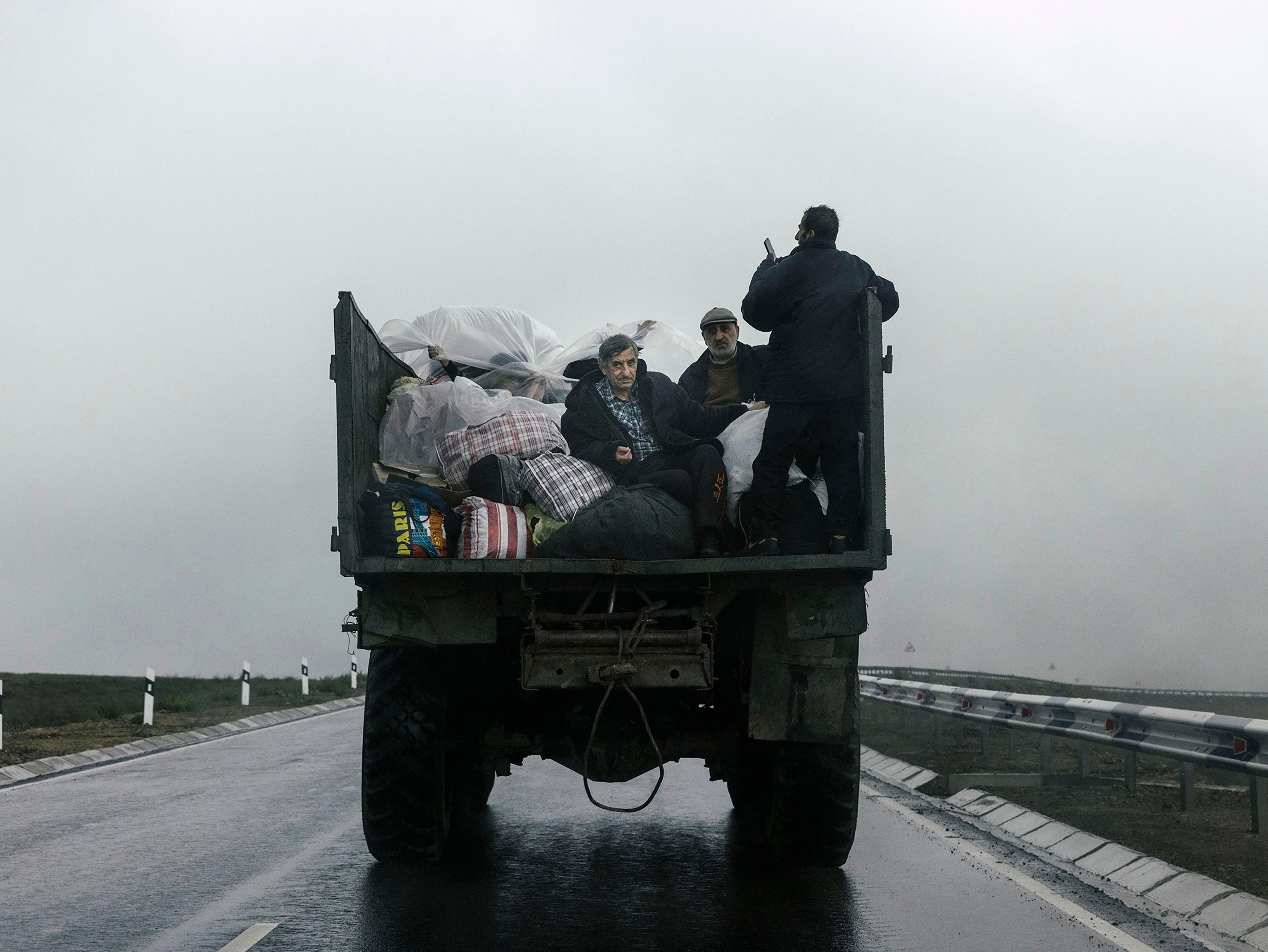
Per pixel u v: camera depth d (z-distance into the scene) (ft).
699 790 35.76
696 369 24.77
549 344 27.84
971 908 19.57
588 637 18.94
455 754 22.71
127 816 30.86
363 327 20.31
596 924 18.52
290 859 24.27
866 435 19.35
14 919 18.99
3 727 58.18
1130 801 29.81
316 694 97.19
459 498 20.81
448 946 17.17
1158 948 16.94
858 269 21.75
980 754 41.93
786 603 19.71
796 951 16.87
